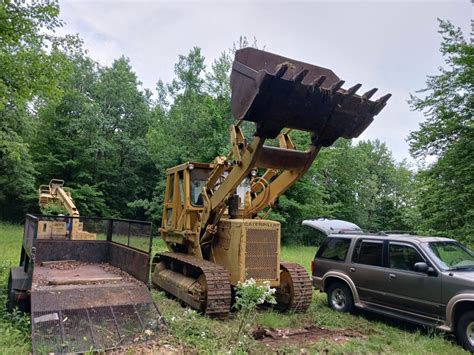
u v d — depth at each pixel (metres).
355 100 5.04
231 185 6.14
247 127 19.50
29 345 4.19
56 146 28.59
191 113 23.83
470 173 11.36
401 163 52.97
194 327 5.18
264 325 6.18
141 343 4.42
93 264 7.80
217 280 6.25
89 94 31.62
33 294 4.72
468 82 11.56
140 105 32.94
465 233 11.38
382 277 6.78
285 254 18.23
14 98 8.87
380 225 40.75
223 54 22.86
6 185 25.09
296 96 4.75
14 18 8.33
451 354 5.18
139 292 5.31
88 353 3.98
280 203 23.39
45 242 7.70
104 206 28.16
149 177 31.20
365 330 6.30
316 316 6.89
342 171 39.22
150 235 5.84
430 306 5.94
